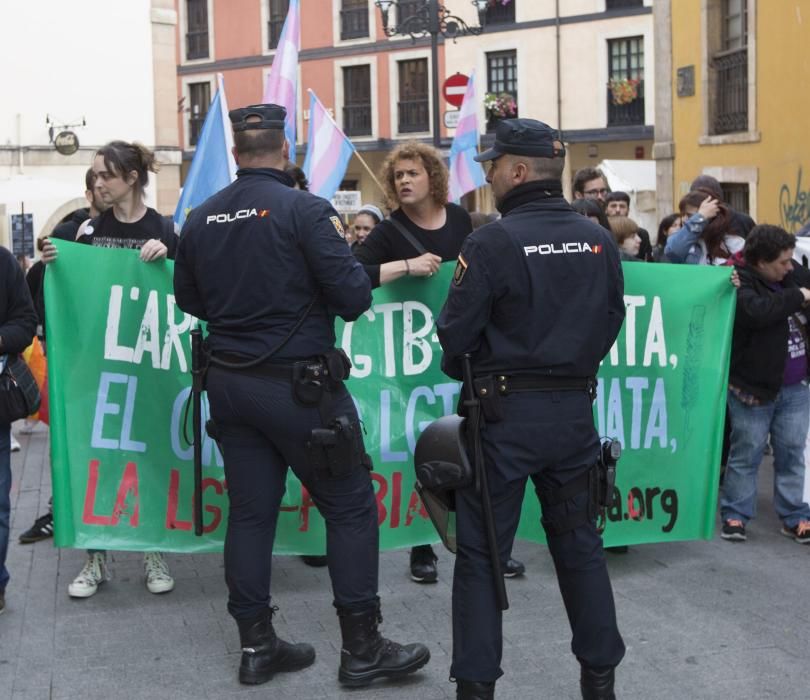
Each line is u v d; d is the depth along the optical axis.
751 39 12.66
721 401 5.55
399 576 5.48
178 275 4.28
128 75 22.89
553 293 3.65
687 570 5.52
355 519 4.17
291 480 5.12
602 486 3.80
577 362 3.67
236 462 4.16
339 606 4.15
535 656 4.41
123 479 4.94
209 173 7.00
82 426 4.86
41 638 4.66
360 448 4.11
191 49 38.97
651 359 5.47
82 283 4.86
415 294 5.19
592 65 30.95
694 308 5.51
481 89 32.72
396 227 5.19
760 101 12.55
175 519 5.03
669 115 15.18
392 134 35.09
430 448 3.78
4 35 21.72
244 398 4.02
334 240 3.99
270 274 3.99
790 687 4.13
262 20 37.31
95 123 22.61
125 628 4.77
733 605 5.00
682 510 5.54
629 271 5.43
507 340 3.67
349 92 36.06
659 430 5.49
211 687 4.17
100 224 5.19
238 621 4.21
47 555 5.88
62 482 4.81
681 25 14.67
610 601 3.77
